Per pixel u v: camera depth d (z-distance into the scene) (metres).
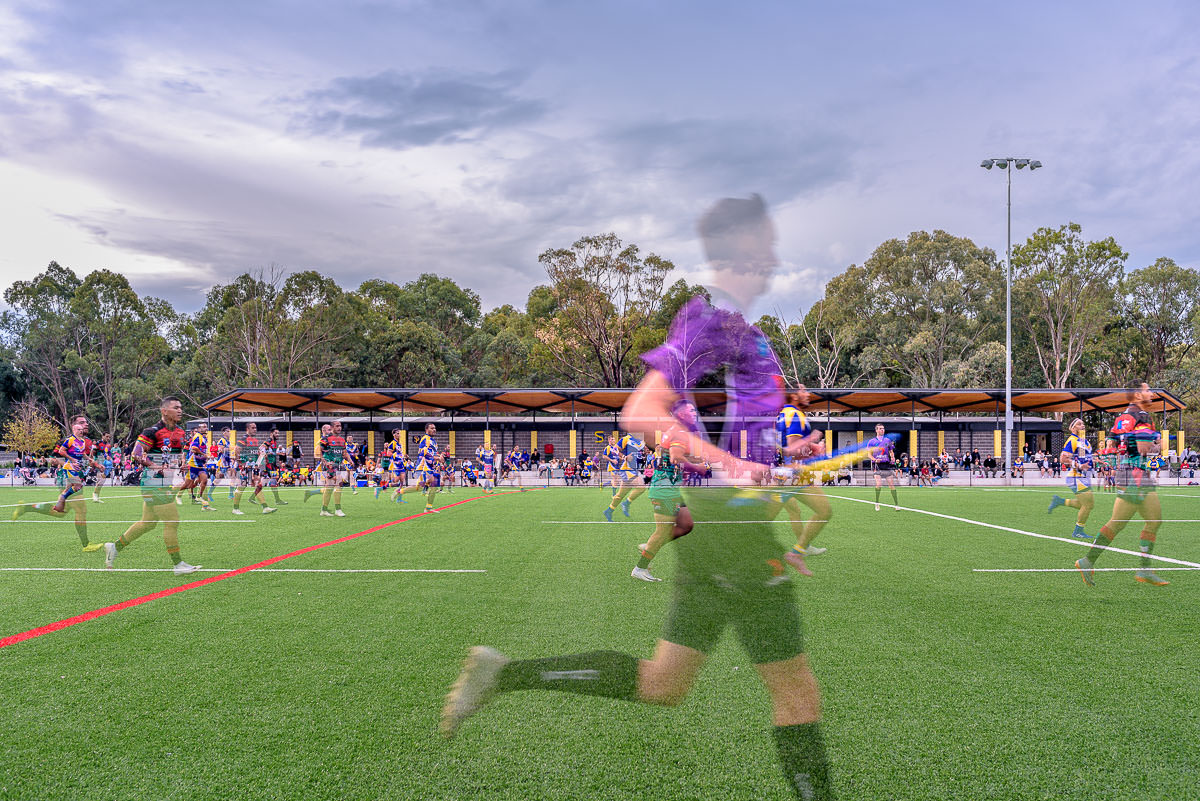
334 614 5.78
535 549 9.50
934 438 39.03
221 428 38.41
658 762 3.07
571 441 36.03
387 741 3.30
